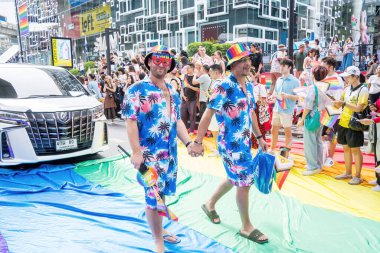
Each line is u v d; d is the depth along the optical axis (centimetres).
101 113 616
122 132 954
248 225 335
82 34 5303
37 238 334
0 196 446
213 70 677
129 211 402
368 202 418
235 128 314
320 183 482
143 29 4156
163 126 275
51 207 416
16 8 3312
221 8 3172
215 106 310
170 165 285
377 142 437
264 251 311
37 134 529
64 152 555
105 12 4728
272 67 942
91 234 344
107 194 460
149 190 277
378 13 3266
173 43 3766
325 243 325
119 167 579
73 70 3538
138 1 4147
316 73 497
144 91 269
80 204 425
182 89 843
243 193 325
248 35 2995
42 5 6328
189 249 310
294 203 415
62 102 578
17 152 521
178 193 454
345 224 362
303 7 3216
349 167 496
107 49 1489
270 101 697
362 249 313
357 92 451
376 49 1852
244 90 318
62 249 313
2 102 543
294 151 657
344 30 3547
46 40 5809
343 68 1354
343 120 473
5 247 311
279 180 328
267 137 798
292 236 338
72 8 5453
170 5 3725
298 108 785
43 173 538
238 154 315
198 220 378
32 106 537
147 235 341
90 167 582
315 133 511
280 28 3281
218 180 508
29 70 648
